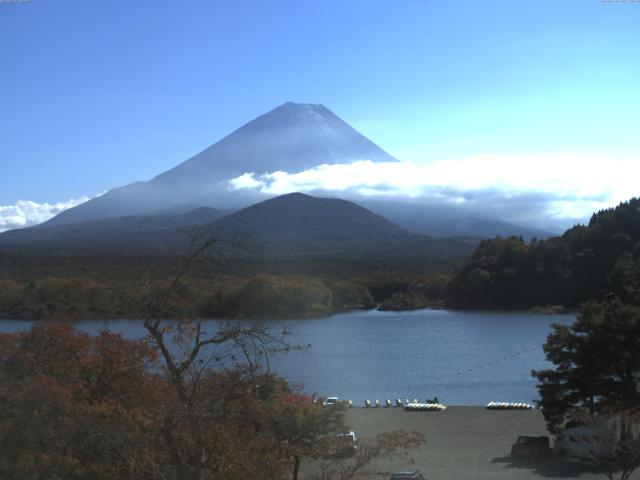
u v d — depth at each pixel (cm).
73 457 2119
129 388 2858
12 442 2083
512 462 4341
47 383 2522
